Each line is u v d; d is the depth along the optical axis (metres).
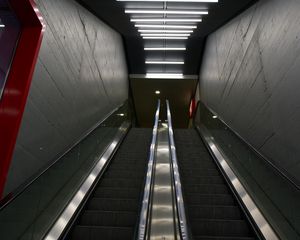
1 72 4.00
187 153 8.62
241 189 5.21
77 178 5.23
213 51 10.59
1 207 2.75
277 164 4.63
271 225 3.90
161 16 7.99
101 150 7.36
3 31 4.14
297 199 3.26
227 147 6.90
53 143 5.18
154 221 4.41
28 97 4.25
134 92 17.12
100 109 8.61
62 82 5.55
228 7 6.77
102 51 8.91
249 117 6.12
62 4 5.61
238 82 7.09
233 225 4.41
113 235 4.15
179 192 4.54
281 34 4.57
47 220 3.84
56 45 5.27
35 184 3.44
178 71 14.93
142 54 13.29
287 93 4.29
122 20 8.39
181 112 20.38
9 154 3.59
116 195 5.59
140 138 10.72
